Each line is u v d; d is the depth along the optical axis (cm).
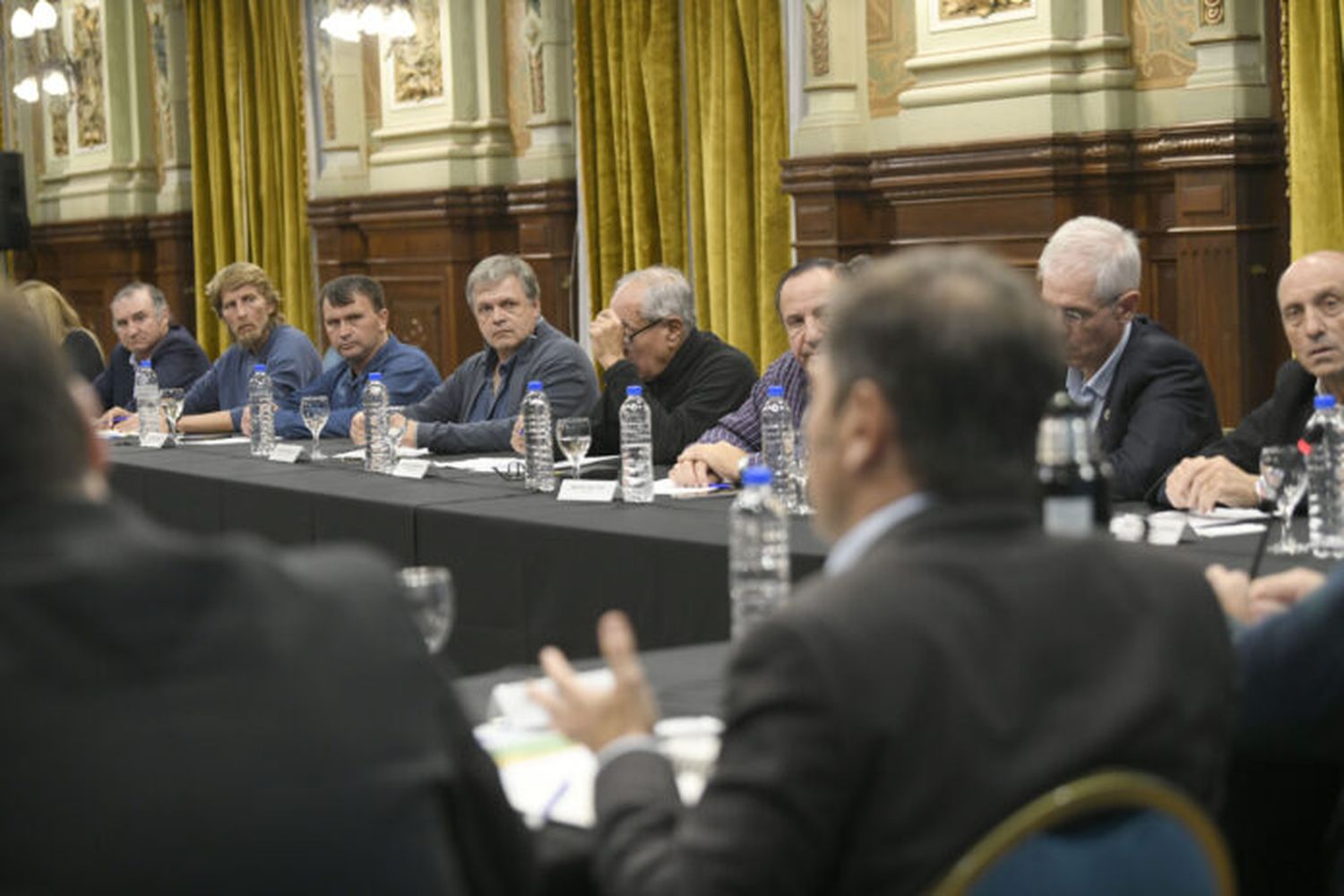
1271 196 642
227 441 602
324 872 131
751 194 808
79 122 1240
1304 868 228
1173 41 653
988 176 688
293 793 131
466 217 944
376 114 1012
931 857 141
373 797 134
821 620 145
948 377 153
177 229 1174
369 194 990
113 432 647
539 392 448
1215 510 359
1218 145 633
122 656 130
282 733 132
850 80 753
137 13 1188
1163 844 145
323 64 1030
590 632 369
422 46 957
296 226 1059
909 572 149
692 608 344
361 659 139
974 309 154
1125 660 152
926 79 716
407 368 617
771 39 779
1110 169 666
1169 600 158
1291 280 369
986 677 146
